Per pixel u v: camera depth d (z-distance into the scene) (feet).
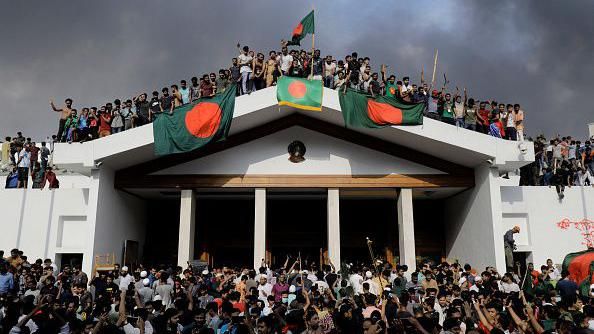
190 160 61.31
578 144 66.95
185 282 43.55
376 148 62.03
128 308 32.27
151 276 49.29
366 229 73.05
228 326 29.60
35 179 65.31
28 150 65.36
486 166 59.21
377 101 57.67
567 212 61.26
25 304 29.14
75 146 55.72
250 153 61.62
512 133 59.67
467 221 64.44
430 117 59.98
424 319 27.20
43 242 58.75
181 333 28.86
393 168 61.93
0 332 28.58
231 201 73.20
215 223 72.59
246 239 72.02
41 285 41.16
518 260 61.72
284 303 36.86
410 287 42.80
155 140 55.67
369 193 67.67
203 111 56.39
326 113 59.36
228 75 60.29
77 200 59.77
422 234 73.26
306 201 73.36
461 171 62.44
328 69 61.36
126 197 64.49
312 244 72.08
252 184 60.64
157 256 71.31
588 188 62.03
